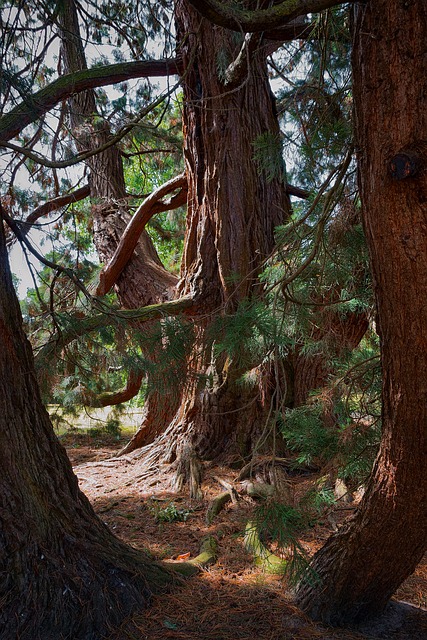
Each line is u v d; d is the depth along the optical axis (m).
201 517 5.16
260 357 3.50
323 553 3.14
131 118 7.27
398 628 3.09
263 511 2.67
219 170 6.39
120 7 6.10
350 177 3.28
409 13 1.93
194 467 6.07
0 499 2.75
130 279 8.12
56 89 5.75
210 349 3.27
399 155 1.95
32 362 3.08
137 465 6.89
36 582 2.73
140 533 4.84
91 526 3.16
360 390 3.41
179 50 6.23
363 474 3.26
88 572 2.94
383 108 2.03
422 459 2.45
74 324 3.50
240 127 6.35
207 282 6.55
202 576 3.71
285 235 3.21
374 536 2.82
